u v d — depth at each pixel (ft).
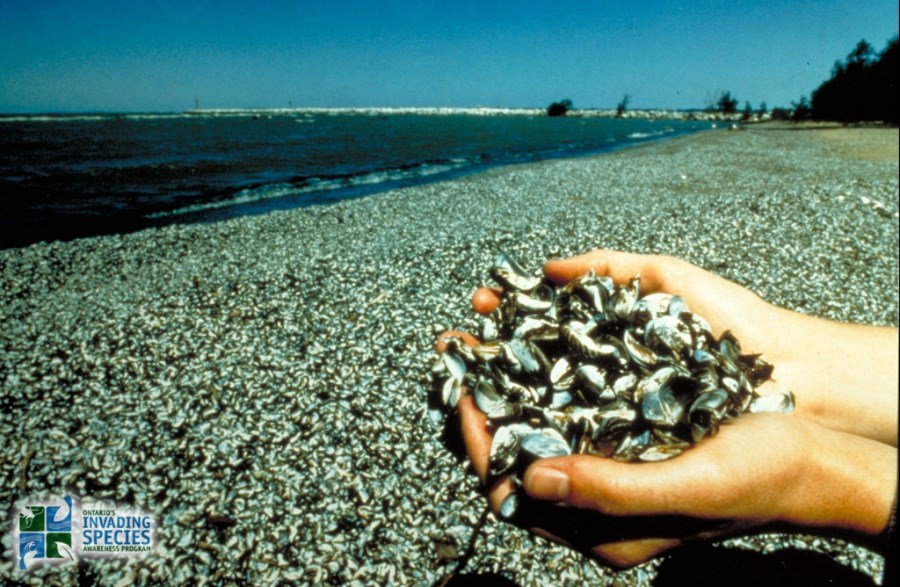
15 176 8.47
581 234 4.32
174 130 25.90
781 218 4.78
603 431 1.05
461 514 1.64
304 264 3.64
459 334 1.48
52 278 3.66
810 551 1.48
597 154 13.35
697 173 8.38
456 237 4.29
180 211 6.24
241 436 1.94
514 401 1.18
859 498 0.78
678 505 0.79
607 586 1.44
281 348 2.54
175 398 2.15
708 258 3.81
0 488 1.69
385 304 3.02
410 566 1.49
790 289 3.31
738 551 1.48
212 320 2.81
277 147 16.05
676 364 1.14
